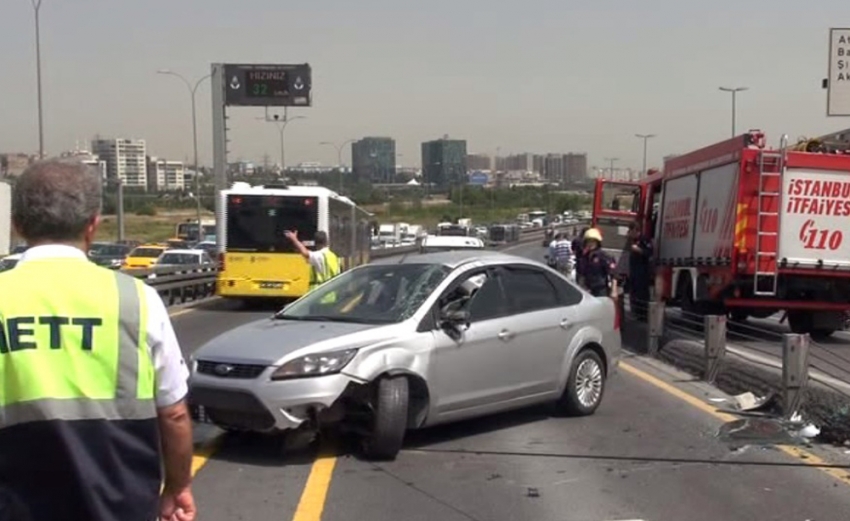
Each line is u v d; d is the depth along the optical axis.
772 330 18.97
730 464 7.84
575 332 9.64
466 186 141.88
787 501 6.79
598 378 9.95
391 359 7.80
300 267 24.31
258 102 55.53
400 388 7.82
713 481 7.33
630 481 7.34
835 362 14.02
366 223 38.91
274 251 24.31
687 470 7.66
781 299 16.81
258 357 7.58
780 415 9.65
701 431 9.11
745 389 10.84
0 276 2.83
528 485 7.23
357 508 6.63
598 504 6.73
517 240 74.38
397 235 73.56
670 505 6.71
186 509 3.14
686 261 18.30
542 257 49.34
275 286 24.33
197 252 36.53
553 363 9.39
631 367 13.40
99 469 2.74
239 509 6.58
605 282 16.45
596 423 9.47
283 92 55.09
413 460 7.94
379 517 6.44
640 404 10.52
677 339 14.27
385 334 7.93
